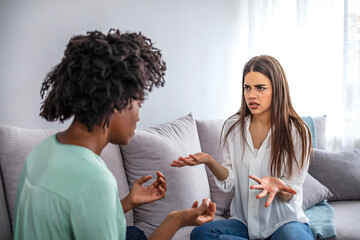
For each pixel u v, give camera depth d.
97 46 0.74
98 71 0.73
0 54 1.74
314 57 2.63
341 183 2.09
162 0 2.25
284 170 1.42
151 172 1.62
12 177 1.25
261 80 1.35
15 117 1.80
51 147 0.79
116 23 2.07
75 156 0.75
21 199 0.74
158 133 1.76
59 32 1.88
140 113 2.22
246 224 1.48
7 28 1.74
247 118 1.50
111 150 1.56
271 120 1.40
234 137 1.53
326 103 2.67
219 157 2.01
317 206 1.94
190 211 0.90
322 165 2.15
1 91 1.75
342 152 2.25
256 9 2.59
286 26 2.65
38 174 0.75
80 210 0.69
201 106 2.52
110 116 0.77
